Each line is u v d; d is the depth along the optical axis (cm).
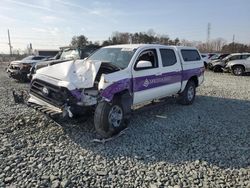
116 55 652
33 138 532
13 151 469
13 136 541
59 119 526
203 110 796
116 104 547
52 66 604
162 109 796
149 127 619
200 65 916
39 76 579
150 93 664
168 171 411
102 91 514
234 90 1204
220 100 960
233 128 623
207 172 409
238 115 744
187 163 439
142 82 628
